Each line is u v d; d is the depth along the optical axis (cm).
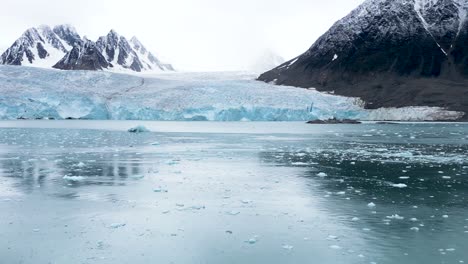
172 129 6738
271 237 1297
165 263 1109
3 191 1886
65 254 1164
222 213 1544
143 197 1777
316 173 2378
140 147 3822
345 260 1122
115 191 1889
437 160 2934
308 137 5159
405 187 1984
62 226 1392
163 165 2673
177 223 1429
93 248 1207
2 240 1267
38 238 1284
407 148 3800
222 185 2030
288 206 1642
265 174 2342
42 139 4606
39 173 2350
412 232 1332
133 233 1329
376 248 1204
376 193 1856
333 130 6688
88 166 2619
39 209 1586
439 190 1914
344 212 1555
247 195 1822
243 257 1148
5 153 3300
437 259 1125
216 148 3766
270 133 5884
